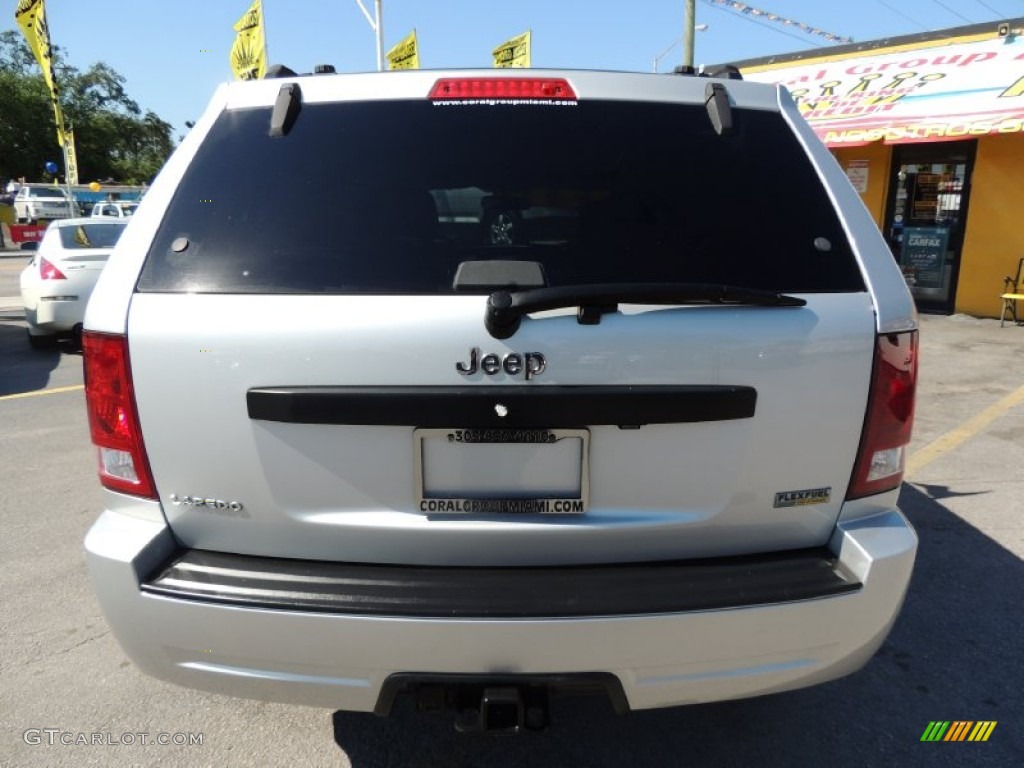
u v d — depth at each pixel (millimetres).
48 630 3141
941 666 2906
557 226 2105
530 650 1798
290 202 2049
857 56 12109
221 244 1981
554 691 1919
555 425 1825
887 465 2002
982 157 10477
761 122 2242
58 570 3639
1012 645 3037
